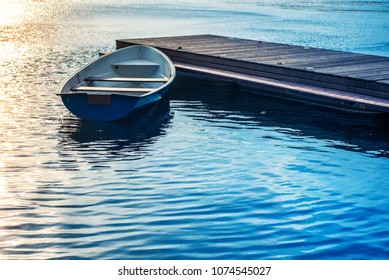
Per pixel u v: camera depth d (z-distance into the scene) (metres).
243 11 36.62
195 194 6.89
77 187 7.07
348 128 9.86
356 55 13.53
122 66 12.71
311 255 5.42
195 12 35.28
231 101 11.80
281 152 8.59
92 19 29.67
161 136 9.38
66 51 18.16
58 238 5.69
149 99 10.36
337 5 42.34
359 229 5.98
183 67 13.40
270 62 12.36
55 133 9.45
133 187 7.10
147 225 6.01
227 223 6.08
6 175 7.45
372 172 7.75
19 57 16.77
